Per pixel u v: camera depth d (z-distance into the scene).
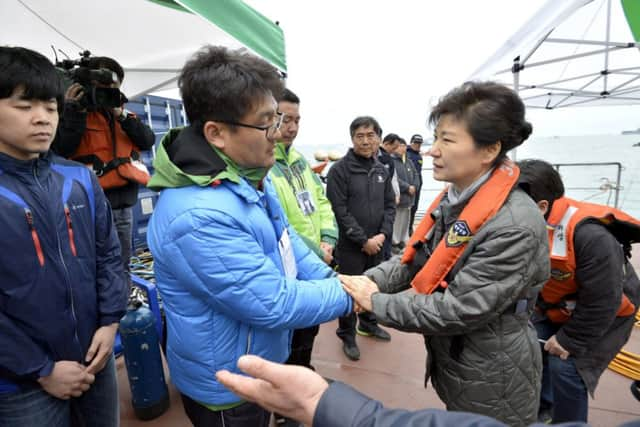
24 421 1.02
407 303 1.01
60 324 1.06
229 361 0.96
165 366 2.35
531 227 0.93
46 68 0.99
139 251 3.83
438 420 0.42
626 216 1.38
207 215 0.83
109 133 2.03
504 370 1.02
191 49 2.92
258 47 2.30
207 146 0.90
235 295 0.85
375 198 2.66
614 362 2.37
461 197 1.07
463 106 0.95
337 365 2.45
